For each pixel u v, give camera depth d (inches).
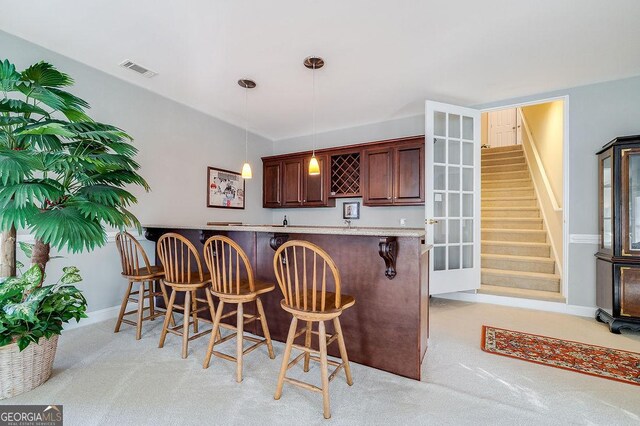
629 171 103.6
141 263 128.1
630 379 74.4
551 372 78.0
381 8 79.9
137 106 126.6
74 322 106.1
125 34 92.2
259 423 57.9
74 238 63.9
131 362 81.9
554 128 160.1
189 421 58.2
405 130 169.6
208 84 126.7
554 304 129.7
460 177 141.3
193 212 152.1
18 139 69.8
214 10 80.7
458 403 64.5
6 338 63.4
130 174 83.0
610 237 111.2
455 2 77.7
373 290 80.6
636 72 115.2
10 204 61.9
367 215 179.6
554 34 91.3
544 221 167.6
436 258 136.3
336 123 180.1
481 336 102.0
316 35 92.1
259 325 101.3
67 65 105.0
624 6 78.4
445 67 112.0
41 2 77.5
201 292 117.6
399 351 76.6
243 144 186.9
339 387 70.5
